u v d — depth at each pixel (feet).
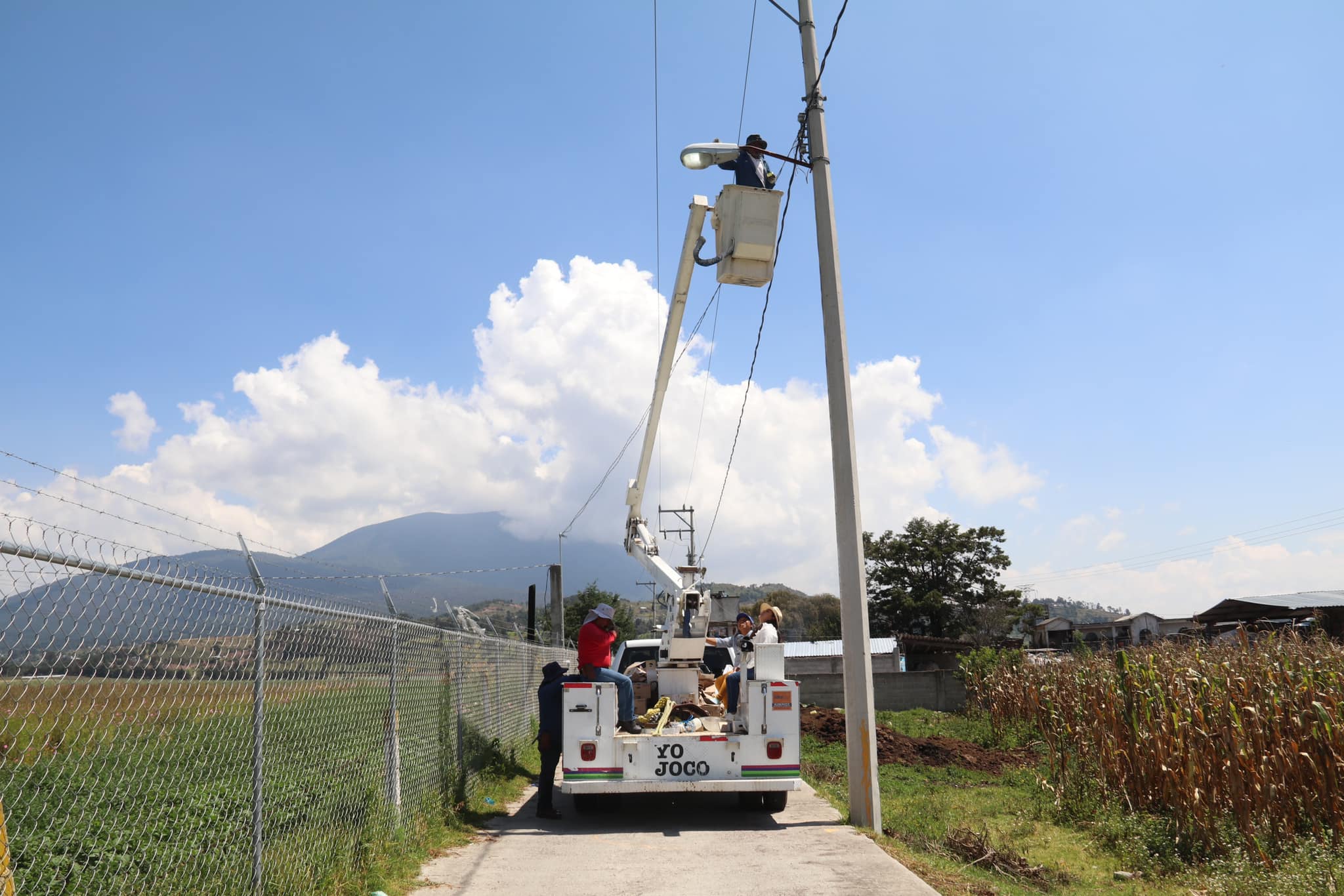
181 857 15.46
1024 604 180.75
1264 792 26.02
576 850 24.27
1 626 9.23
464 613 34.60
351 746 21.57
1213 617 100.68
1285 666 35.96
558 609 106.22
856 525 29.22
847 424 29.73
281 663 17.62
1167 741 31.22
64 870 13.75
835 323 30.32
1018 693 59.06
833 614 222.69
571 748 28.09
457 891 19.99
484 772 34.83
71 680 10.63
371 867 20.10
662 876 21.35
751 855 23.71
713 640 39.22
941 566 171.42
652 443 45.78
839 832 26.81
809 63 31.71
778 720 28.71
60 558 10.02
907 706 79.51
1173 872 25.68
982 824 31.73
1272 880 21.57
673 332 39.19
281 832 18.35
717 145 34.17
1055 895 22.88
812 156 31.37
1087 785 35.04
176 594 12.93
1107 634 181.37
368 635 22.67
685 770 28.27
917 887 20.42
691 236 35.40
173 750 15.92
